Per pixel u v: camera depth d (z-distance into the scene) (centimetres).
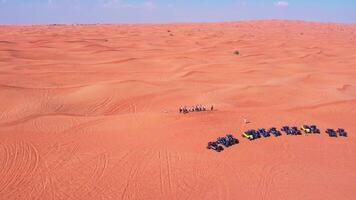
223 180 2170
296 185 2125
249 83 5334
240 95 4412
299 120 3120
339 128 2973
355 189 2097
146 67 6681
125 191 2067
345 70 6788
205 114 3081
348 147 2667
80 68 6438
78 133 2819
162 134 2730
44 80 5325
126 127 2889
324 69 6831
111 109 3969
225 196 2020
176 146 2553
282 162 2386
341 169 2336
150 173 2238
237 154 2464
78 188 2092
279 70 6412
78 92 4409
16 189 2083
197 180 2170
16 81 5141
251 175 2222
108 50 8831
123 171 2256
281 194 2034
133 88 4541
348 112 3422
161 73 6112
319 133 2869
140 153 2466
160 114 3120
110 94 4338
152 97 4278
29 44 9900
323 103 3638
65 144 2617
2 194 2034
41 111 3788
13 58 7269
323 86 5103
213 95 4409
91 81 5347
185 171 2259
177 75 5803
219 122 2942
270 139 2692
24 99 4069
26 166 2312
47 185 2120
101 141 2661
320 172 2281
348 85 5150
